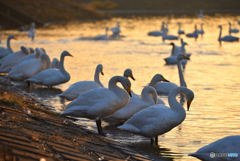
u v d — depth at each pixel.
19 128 7.11
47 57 15.45
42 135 7.09
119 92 8.88
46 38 36.38
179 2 84.81
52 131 7.74
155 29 47.91
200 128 9.46
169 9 78.81
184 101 12.58
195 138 8.71
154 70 19.27
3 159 5.26
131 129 8.29
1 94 10.92
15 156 5.48
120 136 8.95
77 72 18.14
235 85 15.14
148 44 33.38
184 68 19.94
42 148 6.28
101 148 7.32
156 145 8.25
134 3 83.75
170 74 18.12
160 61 22.70
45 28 47.59
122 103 8.88
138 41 35.97
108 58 23.56
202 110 11.23
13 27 47.69
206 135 8.91
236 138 6.20
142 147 8.09
